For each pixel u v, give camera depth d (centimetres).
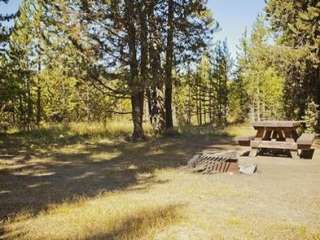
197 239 541
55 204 764
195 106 5931
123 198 797
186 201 757
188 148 1662
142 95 1989
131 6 1838
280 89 4644
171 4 2005
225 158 1079
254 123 1429
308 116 1911
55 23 1814
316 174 1042
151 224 604
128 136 2061
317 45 1773
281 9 1962
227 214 662
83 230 598
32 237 577
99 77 1922
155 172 1092
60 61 1855
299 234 557
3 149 1698
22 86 3550
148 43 1961
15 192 890
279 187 873
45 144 1864
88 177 1059
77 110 4197
